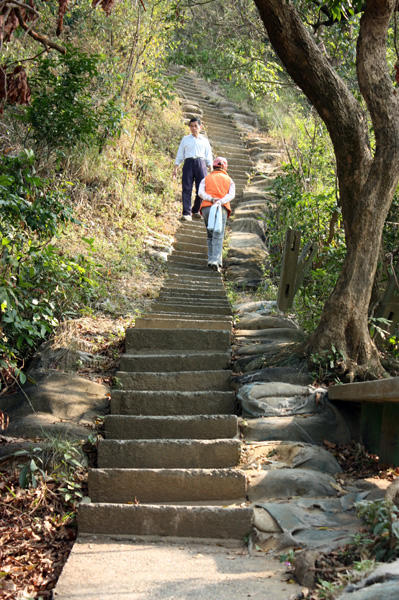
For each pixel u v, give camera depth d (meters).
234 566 2.69
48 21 9.43
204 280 7.31
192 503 3.34
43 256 4.75
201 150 8.69
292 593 2.33
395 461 3.43
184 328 5.50
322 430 3.97
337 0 4.79
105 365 4.96
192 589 2.47
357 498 3.12
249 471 3.52
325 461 3.59
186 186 8.65
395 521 2.48
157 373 4.59
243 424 4.04
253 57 8.58
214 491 3.36
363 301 4.51
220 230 7.34
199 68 8.68
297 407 4.15
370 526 2.69
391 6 4.25
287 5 4.25
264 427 3.97
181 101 13.87
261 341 5.40
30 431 3.97
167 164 10.55
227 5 9.91
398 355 4.96
